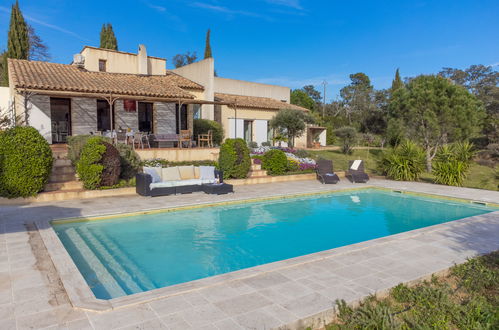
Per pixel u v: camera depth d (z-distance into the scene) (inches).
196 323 127.8
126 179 450.0
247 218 343.0
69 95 498.9
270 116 986.1
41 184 361.1
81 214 309.4
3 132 348.8
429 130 706.8
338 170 680.4
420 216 365.7
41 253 204.7
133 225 303.1
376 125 1758.1
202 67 801.6
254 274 176.6
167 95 596.7
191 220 326.6
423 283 177.0
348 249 221.8
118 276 197.0
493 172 718.5
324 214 369.1
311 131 1198.9
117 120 630.5
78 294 148.3
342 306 142.3
